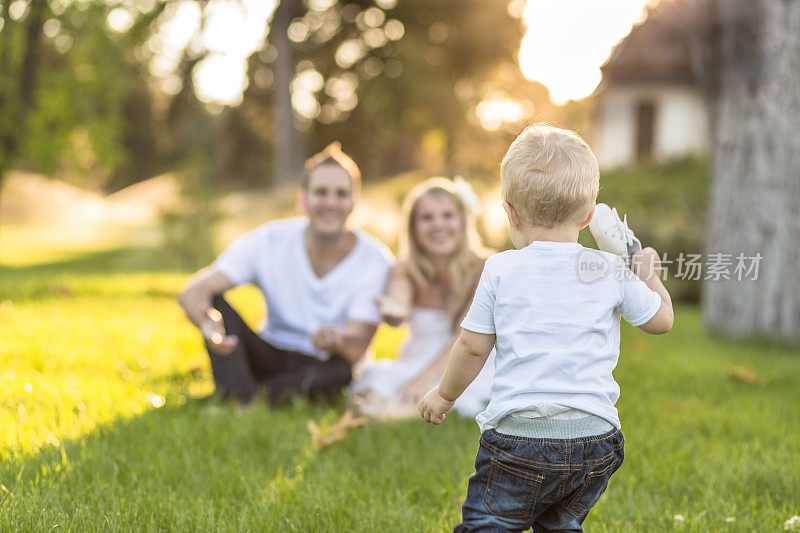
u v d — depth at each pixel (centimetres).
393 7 3253
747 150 735
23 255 1900
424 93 3111
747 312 746
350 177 452
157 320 723
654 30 2402
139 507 271
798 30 712
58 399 404
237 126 3950
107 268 1625
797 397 489
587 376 210
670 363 603
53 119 1377
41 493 278
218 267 451
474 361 221
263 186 3988
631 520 285
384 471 324
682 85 2403
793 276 728
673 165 2111
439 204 435
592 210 226
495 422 214
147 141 4806
